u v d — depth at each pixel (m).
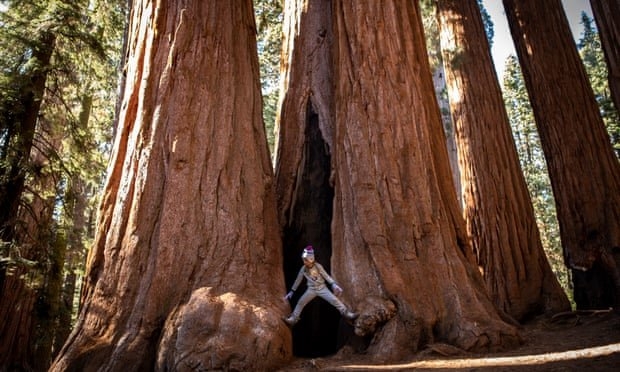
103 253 6.56
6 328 11.22
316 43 10.40
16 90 9.95
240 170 7.19
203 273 6.21
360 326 6.11
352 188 7.50
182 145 6.80
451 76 13.70
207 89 7.33
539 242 11.67
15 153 9.72
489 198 11.94
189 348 5.18
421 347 6.03
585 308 10.55
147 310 5.78
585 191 11.00
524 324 10.13
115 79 13.45
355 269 6.85
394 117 7.79
